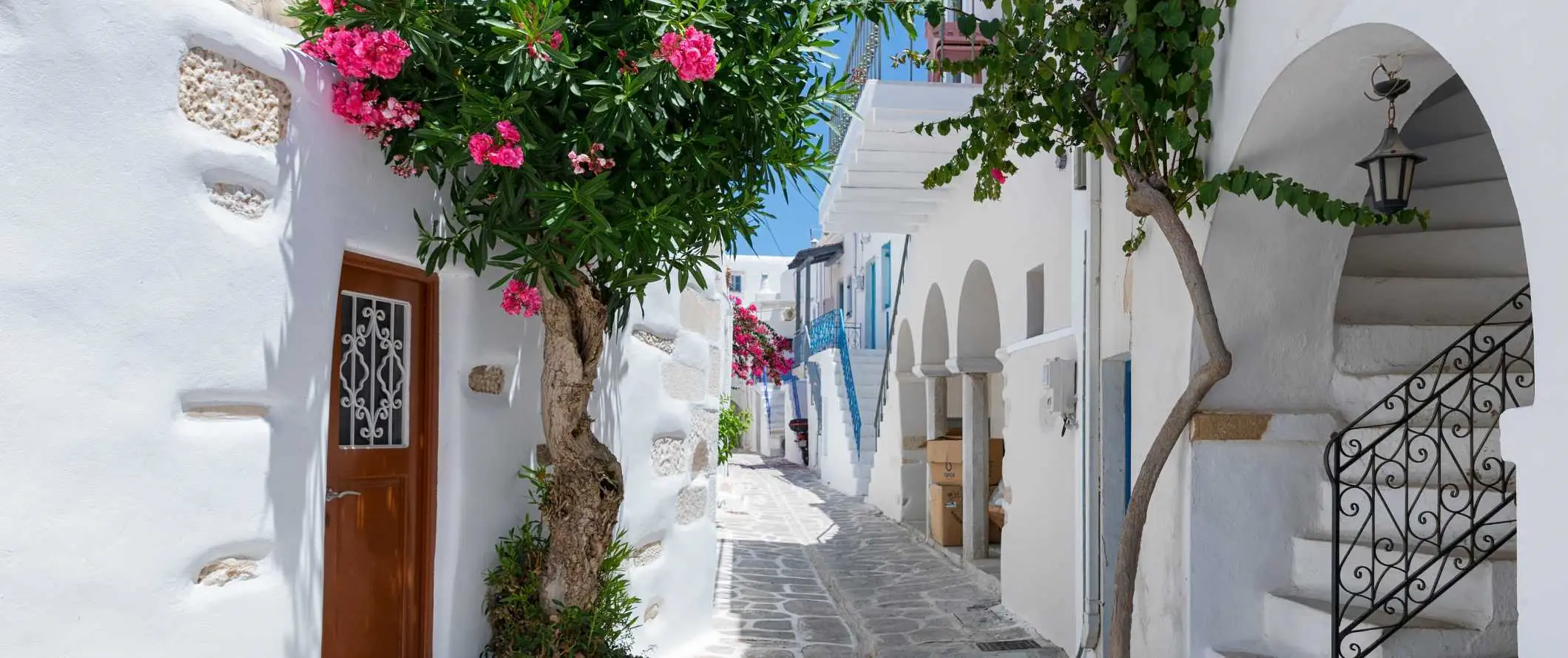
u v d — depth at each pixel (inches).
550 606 165.6
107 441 100.3
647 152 143.1
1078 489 238.2
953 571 366.3
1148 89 167.2
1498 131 100.7
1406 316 199.3
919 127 212.1
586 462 162.4
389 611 149.3
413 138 134.3
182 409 108.3
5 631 92.4
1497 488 164.9
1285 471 173.2
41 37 96.2
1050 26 177.0
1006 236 315.6
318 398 127.0
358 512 142.9
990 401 502.3
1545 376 94.7
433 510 157.8
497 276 168.6
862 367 707.4
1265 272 171.2
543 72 125.8
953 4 324.5
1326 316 175.8
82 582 98.0
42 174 96.0
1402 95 148.7
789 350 959.6
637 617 210.1
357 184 134.5
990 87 187.0
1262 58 148.6
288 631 121.3
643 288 159.2
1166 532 180.4
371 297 146.4
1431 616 158.2
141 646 103.1
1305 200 150.3
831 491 693.9
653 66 129.2
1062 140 234.5
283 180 120.7
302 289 123.8
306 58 124.7
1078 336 240.7
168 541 106.0
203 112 111.1
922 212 420.8
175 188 107.3
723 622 271.0
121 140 102.2
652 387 224.1
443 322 160.1
